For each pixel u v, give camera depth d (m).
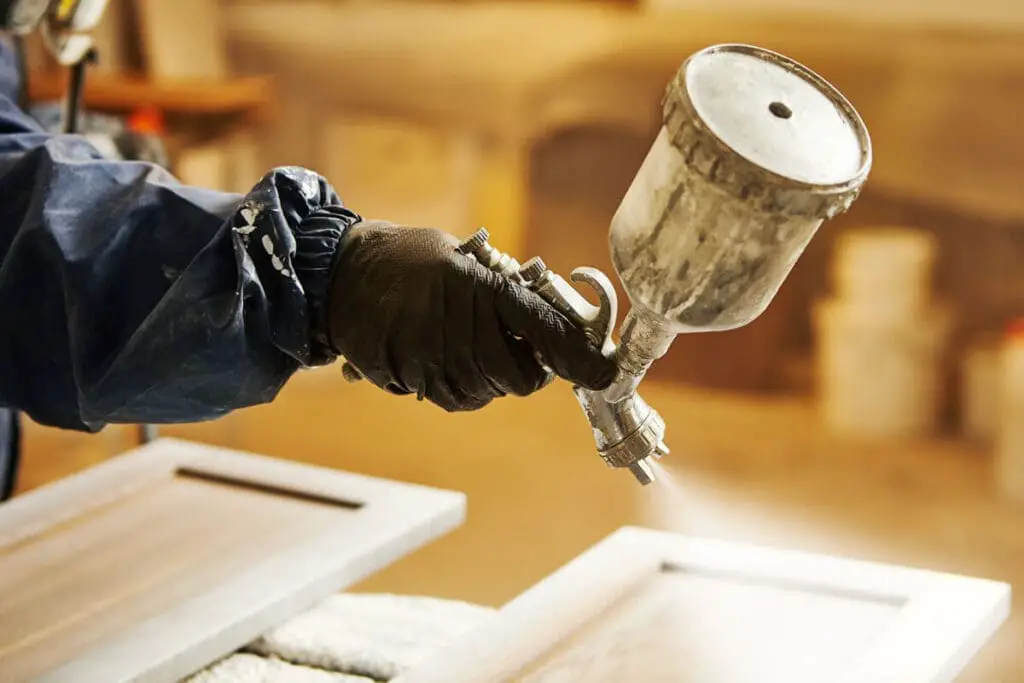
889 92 3.52
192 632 1.15
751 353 3.79
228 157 3.79
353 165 4.16
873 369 3.48
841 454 3.38
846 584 1.20
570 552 2.84
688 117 0.73
